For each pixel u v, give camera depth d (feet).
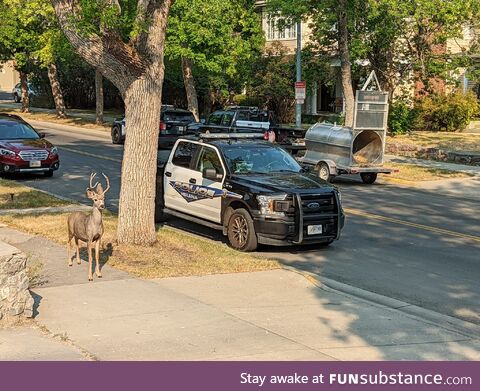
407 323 28.71
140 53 38.42
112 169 80.23
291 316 28.91
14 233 43.57
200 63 113.60
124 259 37.42
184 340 25.03
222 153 45.96
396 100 120.26
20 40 135.74
